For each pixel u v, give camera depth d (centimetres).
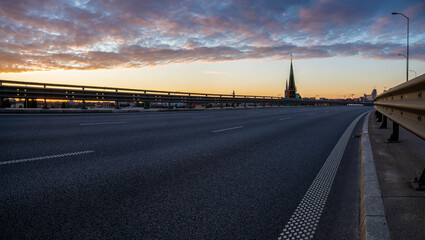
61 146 553
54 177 355
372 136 673
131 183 343
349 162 489
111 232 224
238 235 224
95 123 1012
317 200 304
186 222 245
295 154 550
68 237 214
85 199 287
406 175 336
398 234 198
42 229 224
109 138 674
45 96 1619
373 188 291
